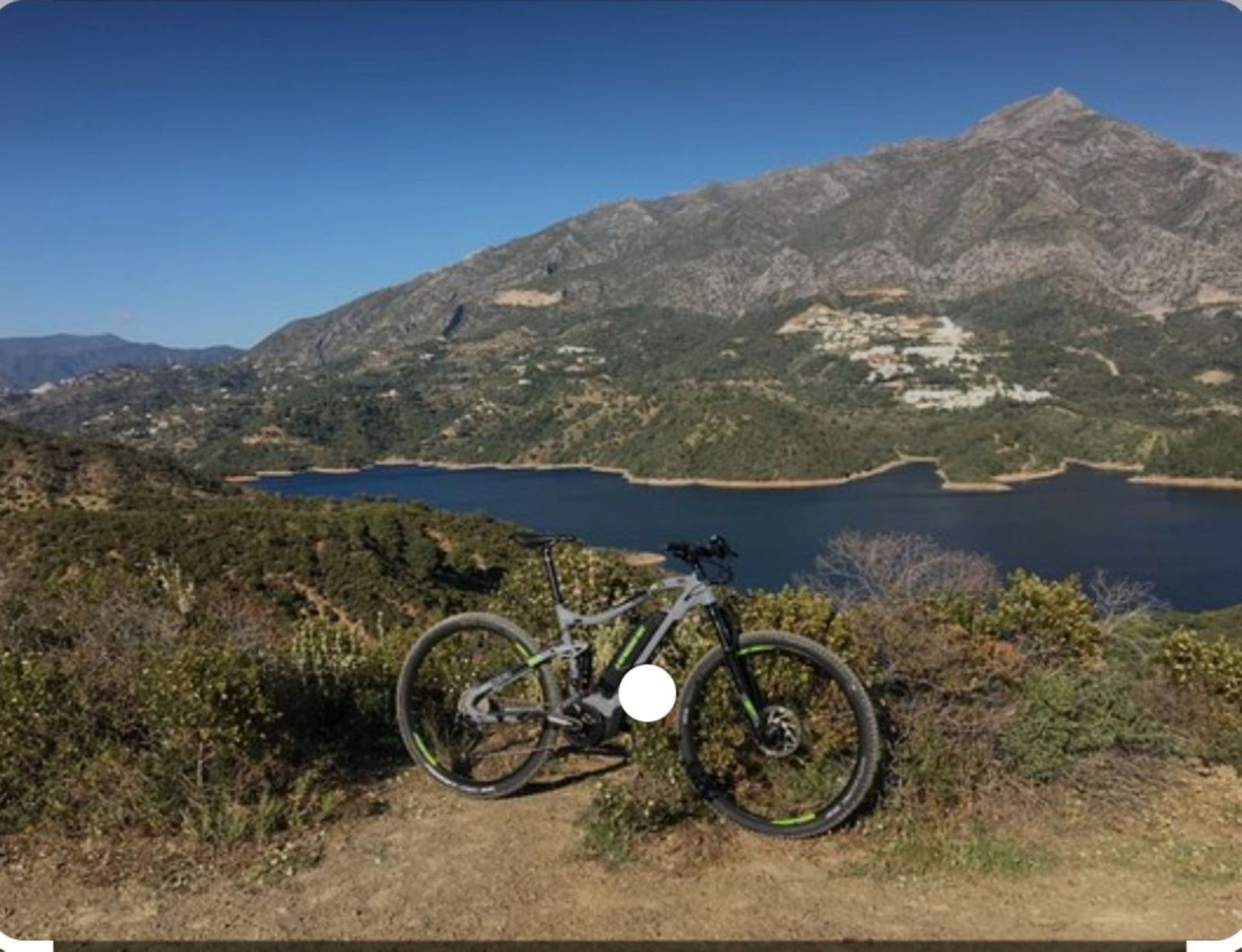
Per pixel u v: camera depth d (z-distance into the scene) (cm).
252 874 290
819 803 301
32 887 287
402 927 261
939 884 273
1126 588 452
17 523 3164
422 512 4203
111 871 293
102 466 6122
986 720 320
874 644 333
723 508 8912
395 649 477
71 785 322
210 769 326
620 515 8725
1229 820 310
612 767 352
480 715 336
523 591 449
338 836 312
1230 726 360
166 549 3014
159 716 327
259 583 2961
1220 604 4759
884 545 394
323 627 489
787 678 308
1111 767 321
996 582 405
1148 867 282
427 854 299
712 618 303
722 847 291
